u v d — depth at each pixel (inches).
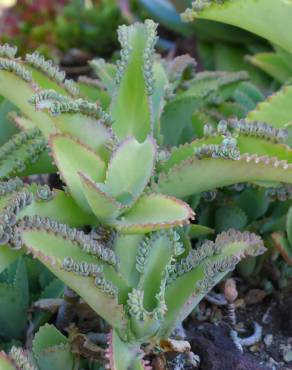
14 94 23.7
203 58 52.2
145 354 23.3
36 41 59.1
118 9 58.4
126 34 24.5
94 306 21.6
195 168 23.5
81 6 59.2
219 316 29.1
